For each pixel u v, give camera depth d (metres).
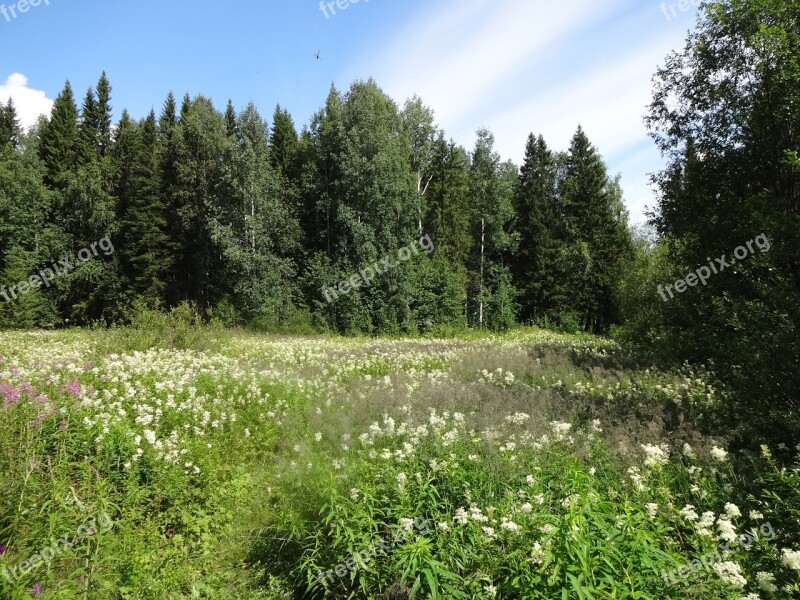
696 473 5.51
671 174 16.20
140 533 4.80
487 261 42.28
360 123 34.81
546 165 50.28
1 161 35.44
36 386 7.84
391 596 3.87
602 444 6.59
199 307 34.91
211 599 4.39
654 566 3.22
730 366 8.55
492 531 3.68
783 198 12.73
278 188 36.88
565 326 38.78
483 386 11.52
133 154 40.84
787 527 4.31
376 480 5.05
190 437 7.31
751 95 13.30
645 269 20.52
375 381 12.54
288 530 4.99
